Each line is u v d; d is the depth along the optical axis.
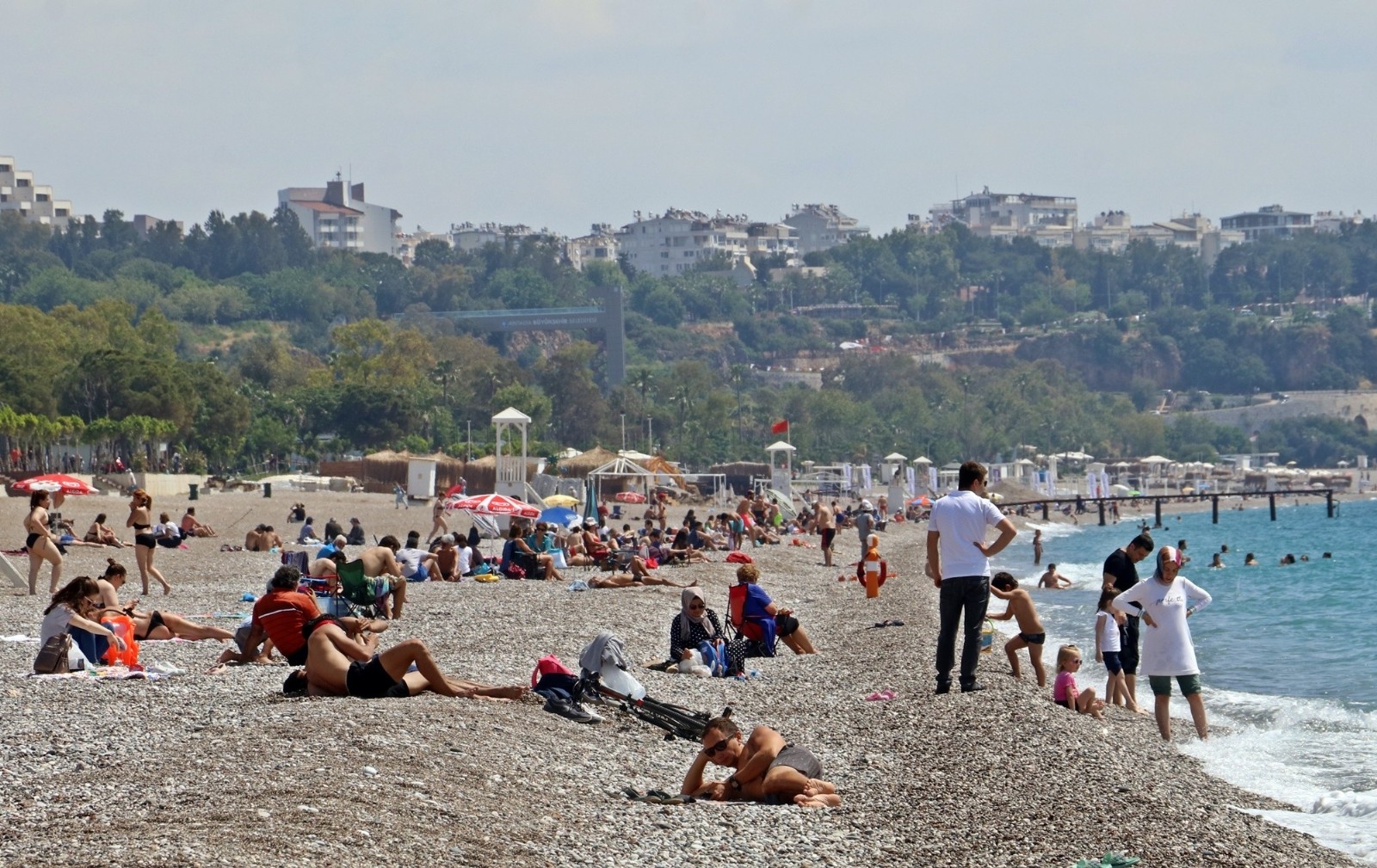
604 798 27.98
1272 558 163.38
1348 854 26.97
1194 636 75.19
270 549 116.56
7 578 76.94
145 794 24.75
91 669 40.25
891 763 33.62
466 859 22.09
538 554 92.81
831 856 25.23
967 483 41.91
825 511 127.69
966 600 41.50
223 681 38.94
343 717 31.53
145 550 72.75
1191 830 27.38
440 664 47.84
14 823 23.14
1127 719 42.28
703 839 25.66
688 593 49.56
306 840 21.67
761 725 36.91
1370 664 62.06
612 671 38.53
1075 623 80.38
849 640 62.75
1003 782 31.02
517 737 31.98
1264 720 45.09
